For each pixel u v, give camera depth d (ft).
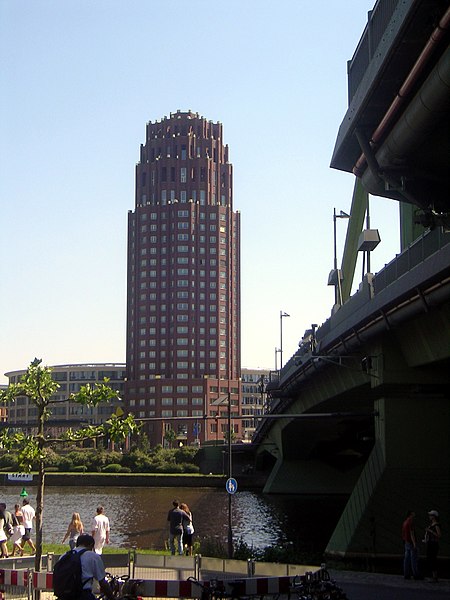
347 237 219.41
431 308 108.99
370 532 130.52
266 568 69.26
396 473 135.23
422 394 137.08
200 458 490.49
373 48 83.25
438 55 66.69
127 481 456.86
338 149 96.89
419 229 142.20
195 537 189.67
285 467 352.28
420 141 79.36
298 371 212.43
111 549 115.03
